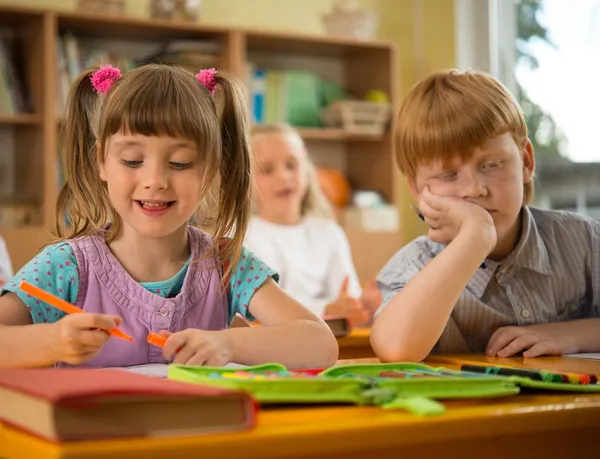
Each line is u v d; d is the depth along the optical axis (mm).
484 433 774
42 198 3543
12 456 702
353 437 713
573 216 1626
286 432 694
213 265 1335
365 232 3988
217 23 4094
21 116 3514
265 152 3137
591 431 868
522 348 1385
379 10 4469
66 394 650
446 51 4461
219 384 811
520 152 1495
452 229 1389
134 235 1277
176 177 1160
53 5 3754
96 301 1254
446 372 971
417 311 1271
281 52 4281
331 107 4160
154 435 675
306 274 3076
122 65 3740
